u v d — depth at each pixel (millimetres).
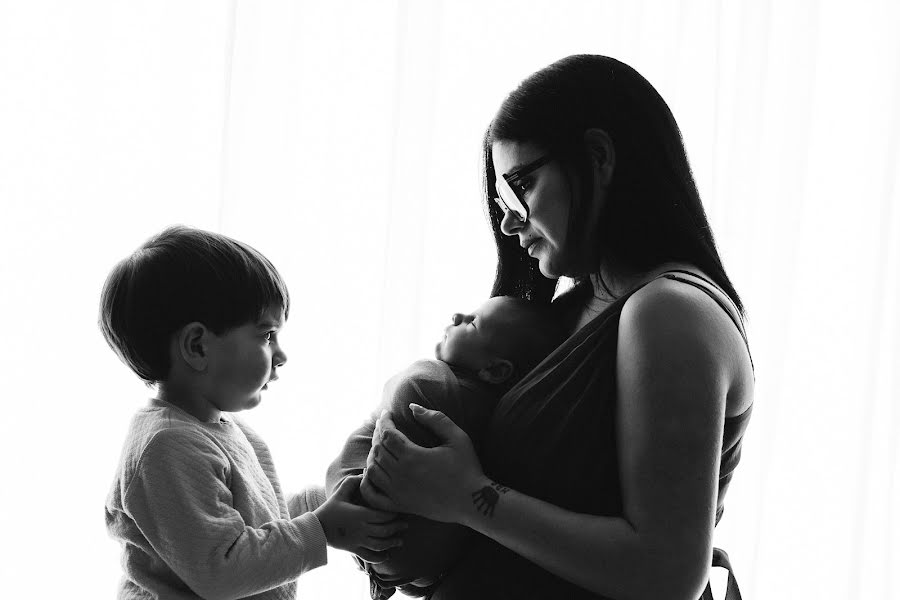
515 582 907
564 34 1992
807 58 1983
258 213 1977
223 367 1047
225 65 1977
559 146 928
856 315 2006
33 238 1989
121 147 2023
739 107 1970
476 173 1969
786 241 1965
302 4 1997
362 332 1982
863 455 1976
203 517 953
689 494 791
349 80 2006
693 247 939
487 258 1958
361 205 1998
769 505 2004
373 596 1052
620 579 795
